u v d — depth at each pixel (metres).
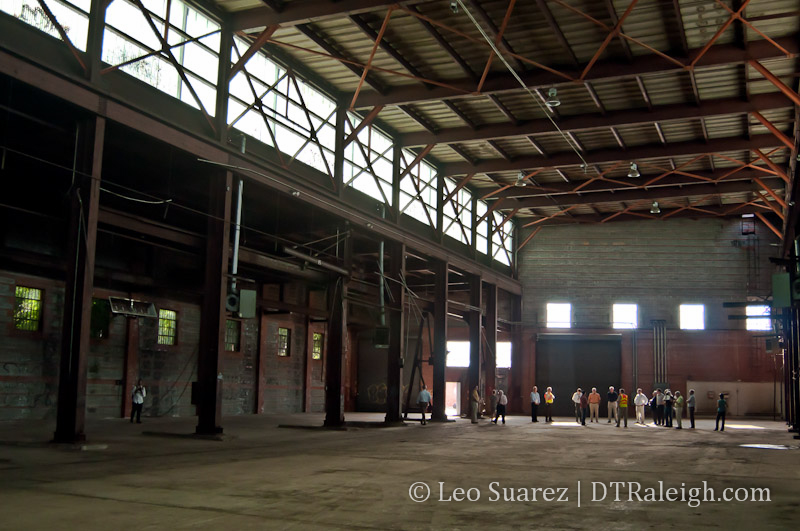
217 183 23.30
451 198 39.44
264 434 25.56
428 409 48.09
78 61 18.34
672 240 49.12
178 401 34.09
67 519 9.12
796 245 29.52
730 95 28.98
